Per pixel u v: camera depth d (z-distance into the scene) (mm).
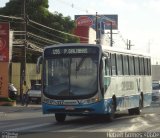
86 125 22688
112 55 25172
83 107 22797
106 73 23797
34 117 28922
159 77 77000
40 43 63125
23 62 49156
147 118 27391
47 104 23234
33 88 50219
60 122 24625
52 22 64250
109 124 23219
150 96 32531
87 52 23250
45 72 23516
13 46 58500
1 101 45219
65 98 22953
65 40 64375
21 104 45875
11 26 62188
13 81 60156
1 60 45438
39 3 63594
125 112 33062
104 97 23266
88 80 23000
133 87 28594
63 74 23234
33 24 63000
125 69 27188
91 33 80875
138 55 29828
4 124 23469
